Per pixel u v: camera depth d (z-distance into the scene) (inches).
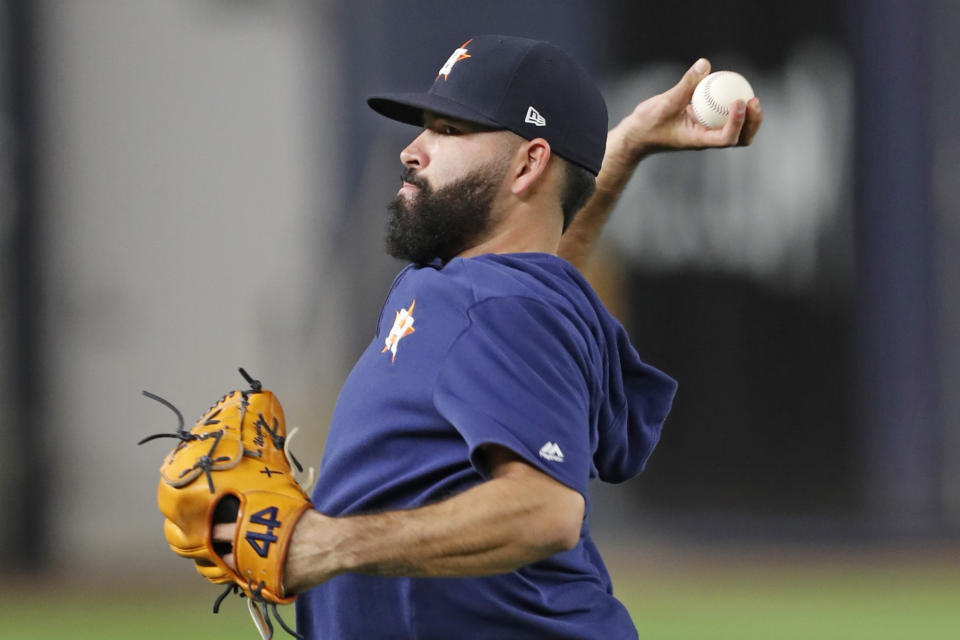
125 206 1644.9
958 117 1617.9
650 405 379.6
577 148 360.8
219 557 328.2
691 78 420.2
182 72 1667.1
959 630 1000.2
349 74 1658.5
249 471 331.3
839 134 1619.1
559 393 318.0
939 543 1560.0
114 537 1585.9
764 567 1387.8
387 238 362.0
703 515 1603.1
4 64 1593.3
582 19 1606.8
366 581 342.0
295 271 1667.1
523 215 358.0
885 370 1622.8
